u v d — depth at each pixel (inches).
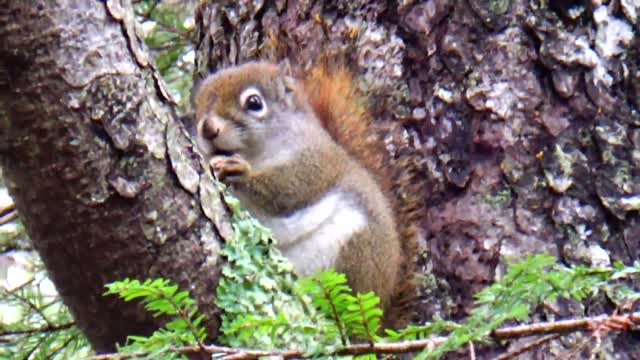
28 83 219.6
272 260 243.8
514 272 189.8
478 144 305.3
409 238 313.7
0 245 339.0
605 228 298.5
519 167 301.7
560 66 305.0
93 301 234.8
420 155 312.5
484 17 308.7
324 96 339.9
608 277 190.4
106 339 239.0
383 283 316.2
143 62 232.5
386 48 320.5
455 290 304.5
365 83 324.8
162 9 395.5
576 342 284.2
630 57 307.1
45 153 223.0
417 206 312.0
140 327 235.1
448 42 310.7
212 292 236.7
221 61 360.5
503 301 189.0
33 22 218.7
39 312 305.3
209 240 238.1
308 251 327.9
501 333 187.5
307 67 341.4
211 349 191.0
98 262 230.7
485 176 303.7
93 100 224.5
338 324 190.2
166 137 233.3
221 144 343.3
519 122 303.4
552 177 300.4
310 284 186.7
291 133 340.8
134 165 229.0
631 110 305.3
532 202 300.2
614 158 301.7
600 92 304.0
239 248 241.4
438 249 307.9
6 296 310.7
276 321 196.5
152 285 189.6
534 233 298.5
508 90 305.0
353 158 333.7
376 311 188.2
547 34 306.3
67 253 231.1
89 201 226.2
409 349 190.1
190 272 235.1
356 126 330.3
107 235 229.0
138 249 231.1
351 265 321.7
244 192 339.9
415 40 316.2
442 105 309.6
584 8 308.0
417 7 315.9
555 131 302.7
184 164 236.2
